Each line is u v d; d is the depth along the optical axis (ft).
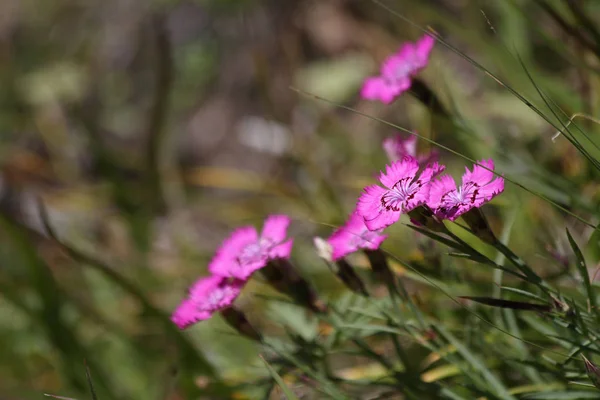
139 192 2.48
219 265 1.58
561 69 2.03
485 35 1.99
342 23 2.67
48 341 1.95
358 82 2.54
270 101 2.60
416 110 2.05
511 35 1.91
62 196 2.62
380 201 1.44
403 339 1.73
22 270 2.20
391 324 1.58
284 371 1.61
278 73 2.78
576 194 1.73
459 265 1.70
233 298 1.56
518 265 1.46
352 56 2.63
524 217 1.74
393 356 1.73
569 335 1.55
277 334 1.89
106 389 1.91
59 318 1.94
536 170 1.77
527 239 1.73
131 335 2.00
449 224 1.69
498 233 1.76
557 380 1.57
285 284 1.59
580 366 1.54
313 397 1.67
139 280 2.18
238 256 1.57
